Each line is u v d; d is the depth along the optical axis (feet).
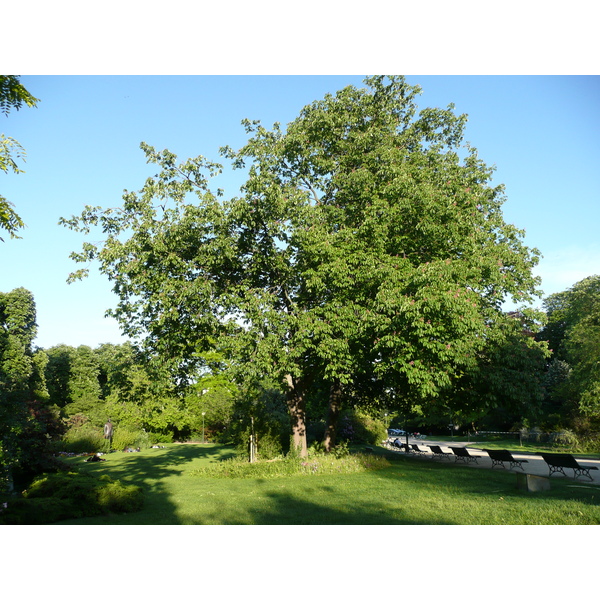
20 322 123.13
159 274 43.39
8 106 25.16
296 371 44.65
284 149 52.65
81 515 29.50
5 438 33.04
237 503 32.89
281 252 47.93
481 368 54.90
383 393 68.49
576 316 124.77
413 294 40.93
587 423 91.56
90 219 44.83
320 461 51.90
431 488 37.73
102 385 186.39
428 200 44.27
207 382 118.73
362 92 56.08
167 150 45.93
